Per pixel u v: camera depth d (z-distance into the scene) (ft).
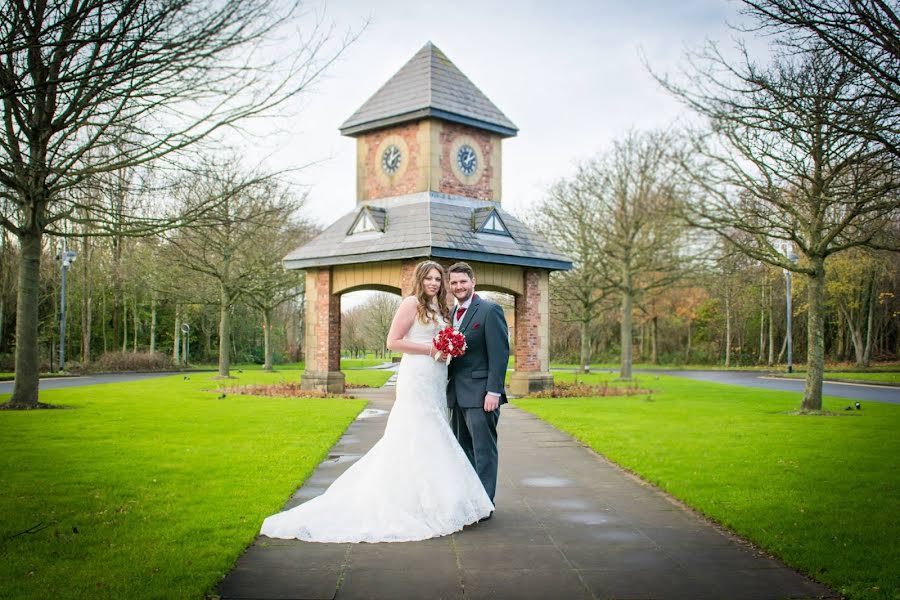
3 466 27.71
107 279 133.90
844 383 96.84
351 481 19.95
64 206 54.24
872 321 166.61
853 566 16.03
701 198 51.80
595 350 206.49
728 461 29.71
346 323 265.54
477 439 21.11
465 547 17.76
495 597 14.33
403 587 14.85
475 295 21.85
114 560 16.20
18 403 49.16
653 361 189.16
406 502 19.10
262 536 18.60
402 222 65.92
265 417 45.68
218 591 14.60
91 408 50.85
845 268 141.49
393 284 64.85
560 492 24.45
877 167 28.55
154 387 76.84
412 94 69.36
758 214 48.70
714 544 18.19
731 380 106.42
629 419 46.11
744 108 34.09
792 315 175.01
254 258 106.11
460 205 69.15
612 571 15.99
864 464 29.01
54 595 13.94
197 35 24.75
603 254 96.73
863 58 21.86
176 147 37.60
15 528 18.93
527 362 70.18
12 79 23.31
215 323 175.52
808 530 19.04
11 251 120.98
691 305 188.03
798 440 36.01
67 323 147.33
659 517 20.97
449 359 20.26
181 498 22.40
